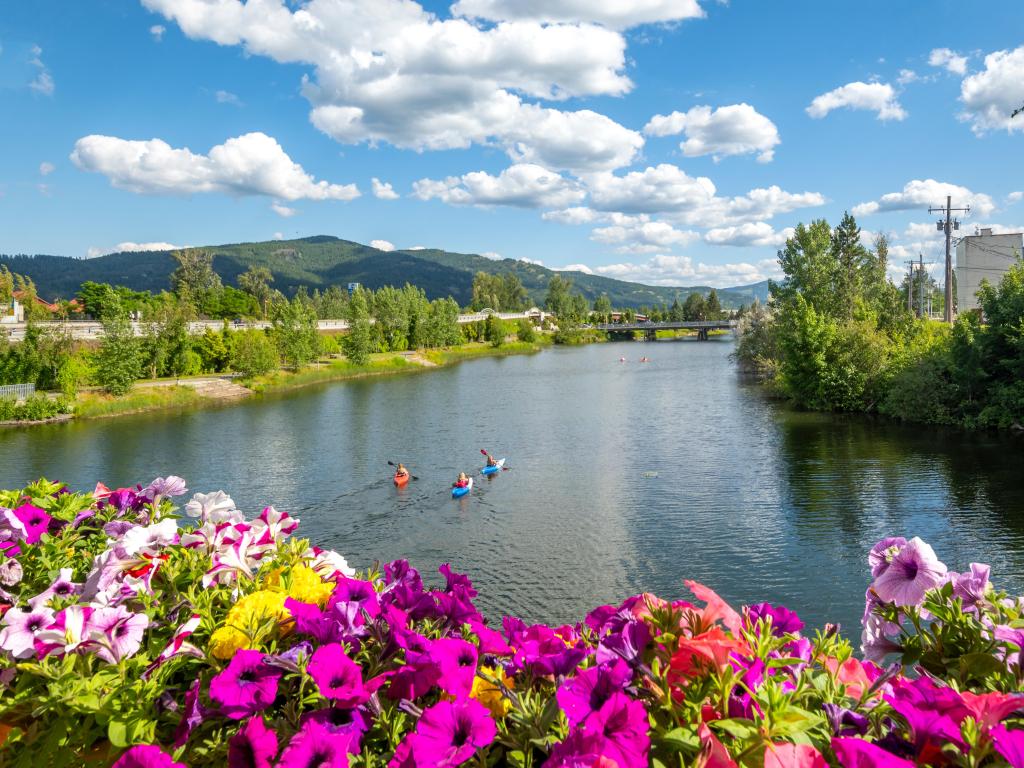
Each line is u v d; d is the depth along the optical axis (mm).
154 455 32375
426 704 2238
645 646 1957
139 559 2793
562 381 64188
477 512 22500
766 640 1862
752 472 26156
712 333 184875
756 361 61719
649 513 21516
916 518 19781
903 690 1848
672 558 17625
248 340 62188
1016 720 1714
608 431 36469
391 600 2648
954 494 21969
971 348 33688
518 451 31969
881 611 2322
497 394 55000
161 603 2766
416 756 1746
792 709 1604
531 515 21906
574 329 143250
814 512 20766
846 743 1527
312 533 20906
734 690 1885
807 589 15414
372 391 58906
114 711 2104
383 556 18672
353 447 33750
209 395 54969
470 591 2717
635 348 122875
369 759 1946
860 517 20109
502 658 2434
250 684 2037
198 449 33719
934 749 1654
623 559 17703
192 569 2881
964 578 2268
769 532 19203
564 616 14547
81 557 3500
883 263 71062
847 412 40625
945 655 2180
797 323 42938
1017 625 2047
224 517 3105
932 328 48438
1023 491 21922
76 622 2295
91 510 3867
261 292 135500
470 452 32062
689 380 62125
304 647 2189
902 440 31156
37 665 2211
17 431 39750
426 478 27359
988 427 33156
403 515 22469
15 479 27812
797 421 37812
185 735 2045
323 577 2971
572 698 1808
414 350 101312
